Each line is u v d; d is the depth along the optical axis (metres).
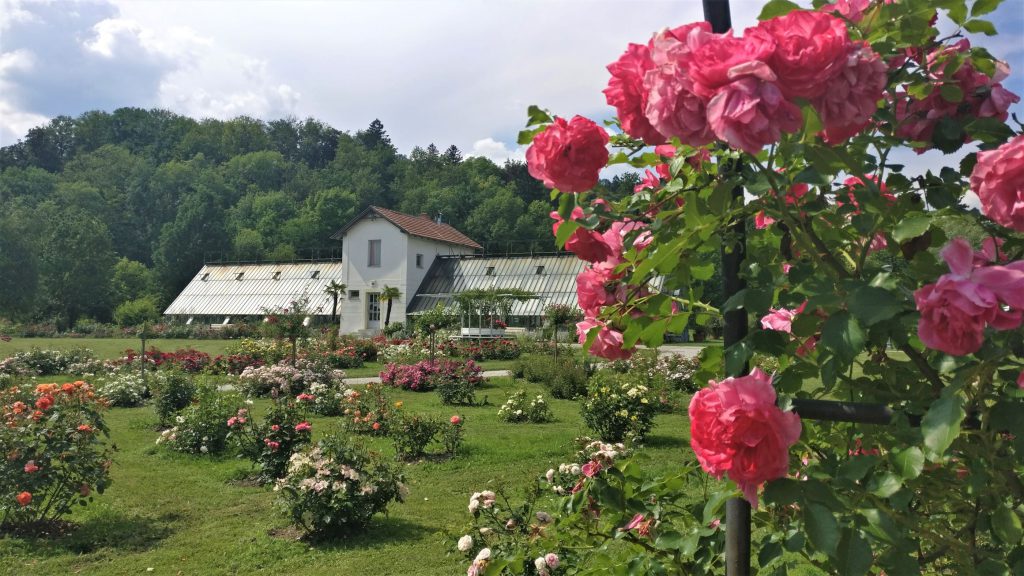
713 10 1.52
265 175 100.56
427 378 18.38
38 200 86.00
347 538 6.26
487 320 40.19
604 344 1.70
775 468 1.17
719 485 1.71
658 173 1.74
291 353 23.64
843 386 1.55
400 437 9.78
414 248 45.12
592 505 2.31
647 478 2.10
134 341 41.75
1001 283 1.03
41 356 22.08
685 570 1.88
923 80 1.48
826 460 1.51
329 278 49.06
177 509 7.18
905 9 1.38
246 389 16.36
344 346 27.16
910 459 1.21
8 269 54.03
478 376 18.62
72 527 6.43
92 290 62.19
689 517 2.10
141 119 116.12
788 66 1.07
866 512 1.21
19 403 6.61
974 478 1.25
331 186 101.50
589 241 1.62
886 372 1.45
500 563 2.32
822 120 1.17
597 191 1.58
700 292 1.71
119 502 7.41
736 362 1.43
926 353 1.46
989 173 1.24
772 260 1.77
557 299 41.50
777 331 1.43
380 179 105.81
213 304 50.62
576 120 1.42
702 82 1.09
